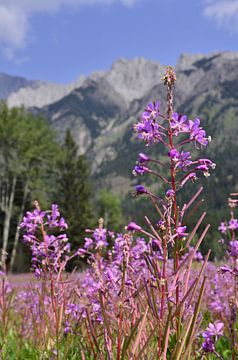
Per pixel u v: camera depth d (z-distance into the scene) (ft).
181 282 10.18
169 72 10.51
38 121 176.96
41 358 14.75
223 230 15.40
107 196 287.07
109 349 10.93
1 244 189.06
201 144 10.43
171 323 10.33
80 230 166.91
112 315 11.95
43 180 179.11
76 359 14.70
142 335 11.42
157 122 10.56
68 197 178.91
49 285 15.10
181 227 9.78
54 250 14.93
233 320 11.94
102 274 12.55
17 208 184.75
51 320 14.79
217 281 19.60
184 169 10.32
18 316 22.59
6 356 16.83
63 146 194.18
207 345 11.12
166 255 9.80
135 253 12.85
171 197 9.80
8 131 159.84
